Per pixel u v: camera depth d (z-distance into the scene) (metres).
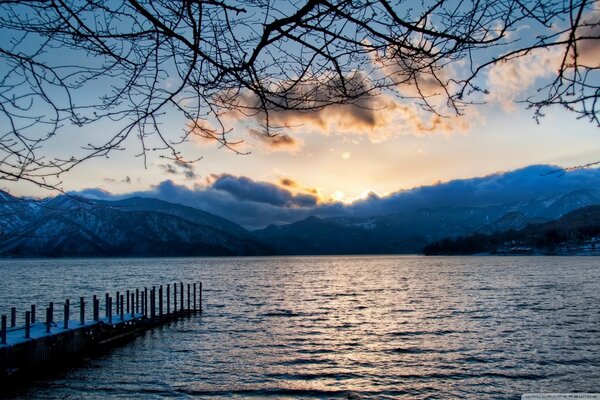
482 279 78.19
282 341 26.92
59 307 44.00
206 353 23.81
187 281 82.94
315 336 28.44
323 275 102.00
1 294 57.41
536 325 30.88
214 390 17.83
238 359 22.52
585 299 46.34
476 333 28.39
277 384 18.62
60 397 16.83
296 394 17.50
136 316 29.59
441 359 22.06
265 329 31.11
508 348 24.02
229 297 53.91
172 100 3.40
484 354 22.83
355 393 17.53
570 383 18.17
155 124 3.44
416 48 2.93
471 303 44.38
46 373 19.31
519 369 20.12
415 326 31.50
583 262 148.12
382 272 111.69
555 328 29.64
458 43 2.85
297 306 44.53
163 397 17.05
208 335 28.97
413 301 47.31
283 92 3.34
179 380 19.06
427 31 2.79
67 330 21.17
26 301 49.16
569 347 24.02
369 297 52.38
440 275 92.62
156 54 3.28
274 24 2.86
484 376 19.27
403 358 22.44
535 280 73.88
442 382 18.62
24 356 17.92
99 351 24.02
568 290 56.34
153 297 32.09
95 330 23.81
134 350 24.56
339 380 19.08
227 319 35.84
